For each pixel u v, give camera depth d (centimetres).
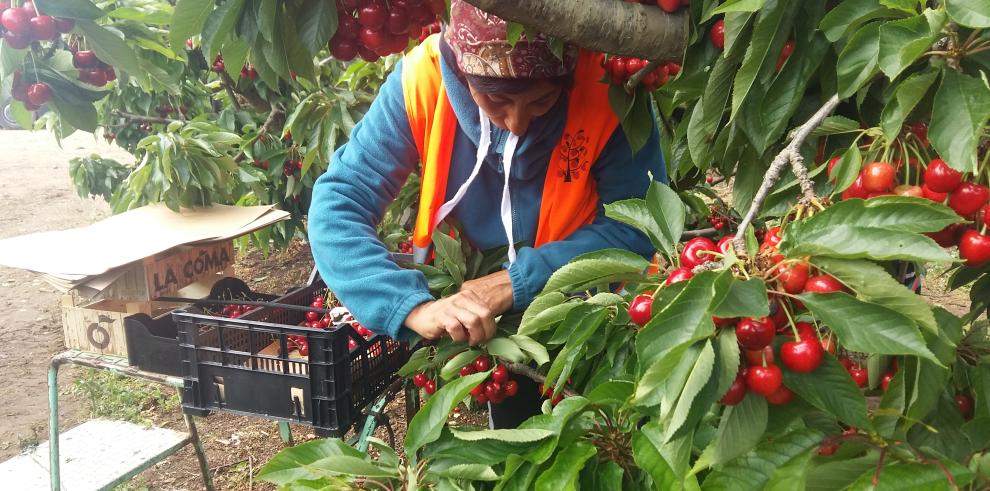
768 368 99
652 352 95
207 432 443
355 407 257
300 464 165
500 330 204
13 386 511
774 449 110
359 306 204
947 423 119
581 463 134
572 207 218
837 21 127
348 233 210
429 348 226
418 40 212
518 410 253
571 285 139
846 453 108
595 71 209
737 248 105
